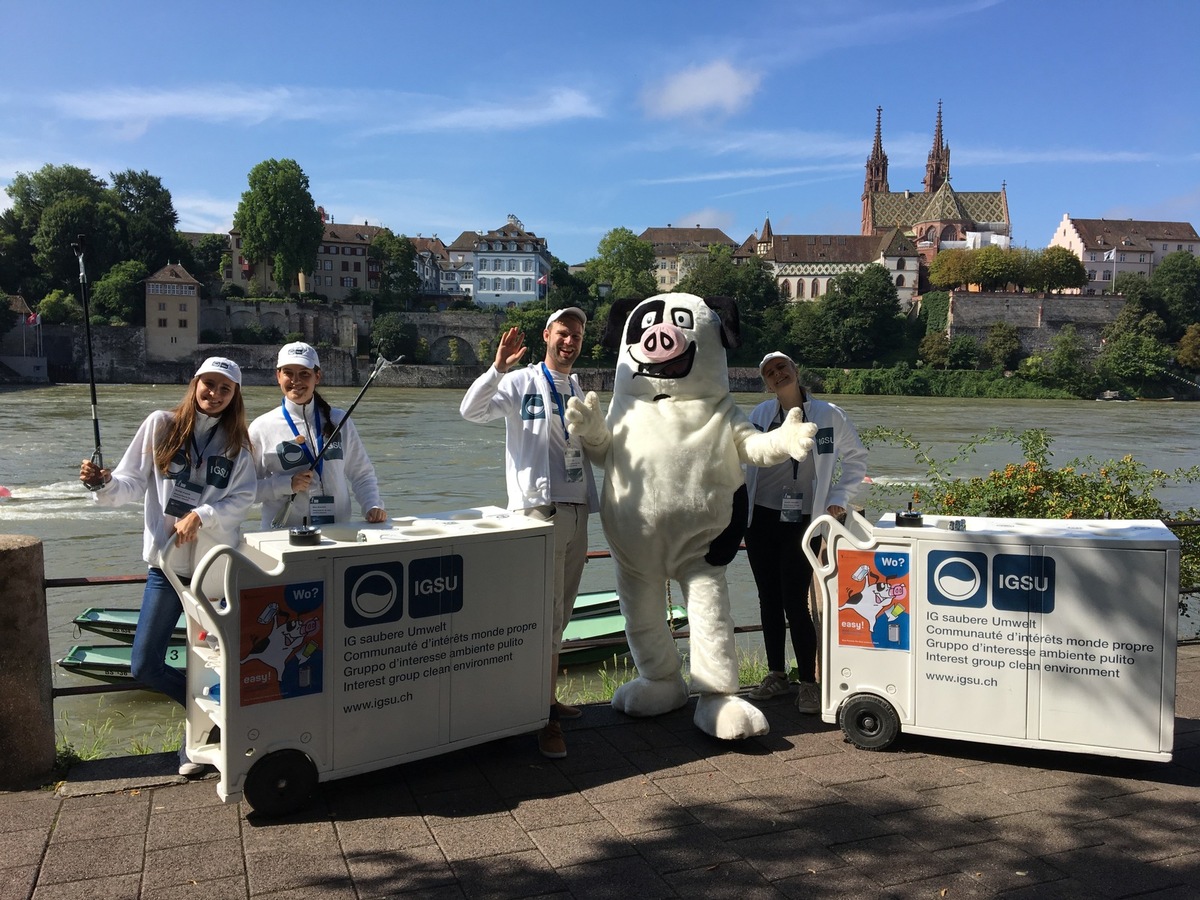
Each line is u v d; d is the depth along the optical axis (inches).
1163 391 3902.6
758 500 223.1
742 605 514.6
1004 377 4072.3
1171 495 886.4
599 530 748.0
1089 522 190.4
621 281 5022.1
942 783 169.2
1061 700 171.9
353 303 4141.2
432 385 3838.6
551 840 145.6
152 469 174.6
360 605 157.0
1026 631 173.2
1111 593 167.9
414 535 166.7
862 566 184.2
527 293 4872.0
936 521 194.2
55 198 4215.1
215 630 144.6
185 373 3715.6
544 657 181.3
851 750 185.8
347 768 157.9
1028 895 131.0
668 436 197.5
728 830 149.6
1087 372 3905.0
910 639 181.3
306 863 136.7
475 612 171.2
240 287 4220.0
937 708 180.2
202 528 168.7
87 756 205.3
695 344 200.5
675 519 195.9
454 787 165.6
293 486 187.6
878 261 5108.3
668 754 183.2
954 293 4453.7
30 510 838.5
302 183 3959.2
